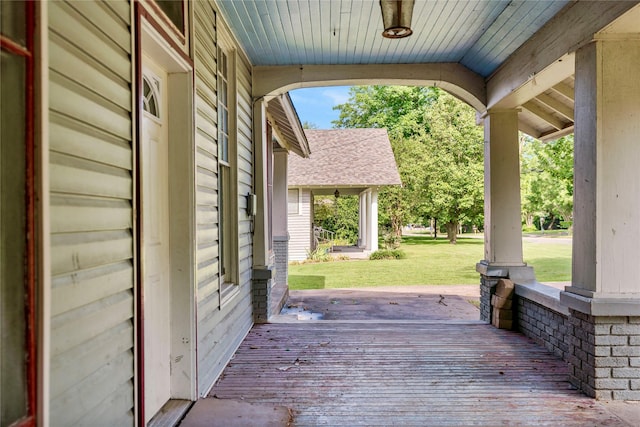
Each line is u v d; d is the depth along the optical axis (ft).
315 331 15.16
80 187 4.93
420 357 12.32
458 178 61.57
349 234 67.82
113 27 5.74
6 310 3.97
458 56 15.51
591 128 9.74
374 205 50.19
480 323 16.33
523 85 13.43
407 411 8.96
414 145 63.57
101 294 5.33
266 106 18.30
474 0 11.10
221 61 12.69
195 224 9.16
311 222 51.37
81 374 4.90
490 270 16.30
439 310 20.26
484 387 10.19
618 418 8.64
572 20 10.44
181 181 9.03
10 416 3.95
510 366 11.60
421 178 61.82
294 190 49.06
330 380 10.62
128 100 6.10
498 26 12.61
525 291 14.39
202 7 10.21
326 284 31.50
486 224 17.17
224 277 13.34
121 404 5.78
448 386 10.25
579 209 10.16
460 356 12.41
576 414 8.82
